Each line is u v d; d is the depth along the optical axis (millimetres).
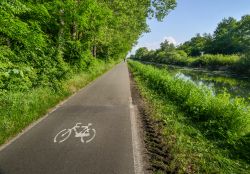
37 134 6336
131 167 4777
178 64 94750
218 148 6023
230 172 4836
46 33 15531
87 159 5027
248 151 5859
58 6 14336
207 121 7852
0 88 7898
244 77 40750
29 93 8680
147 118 8469
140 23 25344
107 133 6680
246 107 8070
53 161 4871
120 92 14336
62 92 11508
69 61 17344
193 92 10562
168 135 6617
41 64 11258
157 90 15234
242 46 86875
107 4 20719
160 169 4762
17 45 10305
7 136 5910
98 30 20516
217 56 69188
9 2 7930
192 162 5117
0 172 4367
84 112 8875
